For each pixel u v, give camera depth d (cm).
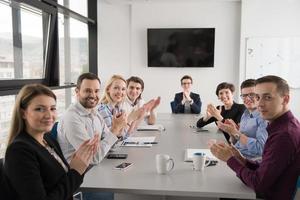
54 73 347
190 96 483
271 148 145
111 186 154
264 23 550
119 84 302
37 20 310
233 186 154
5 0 253
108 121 272
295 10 541
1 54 258
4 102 255
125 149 232
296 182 143
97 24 545
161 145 246
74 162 145
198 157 178
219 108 345
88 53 512
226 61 581
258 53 555
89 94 220
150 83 600
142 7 586
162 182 159
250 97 249
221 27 575
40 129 139
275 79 154
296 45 546
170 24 584
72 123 208
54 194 130
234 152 172
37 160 132
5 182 126
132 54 598
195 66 583
